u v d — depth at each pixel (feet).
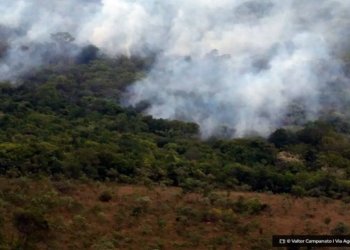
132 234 285.64
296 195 379.76
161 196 340.80
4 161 354.33
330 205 359.46
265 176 400.06
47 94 647.15
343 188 395.75
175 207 319.47
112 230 287.69
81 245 270.67
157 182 380.17
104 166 379.14
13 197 299.99
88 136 479.00
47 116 549.13
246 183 401.08
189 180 382.83
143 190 352.08
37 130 478.18
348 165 472.03
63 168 357.82
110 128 543.80
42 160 361.10
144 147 464.24
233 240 288.10
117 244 274.16
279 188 395.55
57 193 317.83
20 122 507.71
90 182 350.23
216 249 279.08
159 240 281.74
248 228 300.20
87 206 309.83
